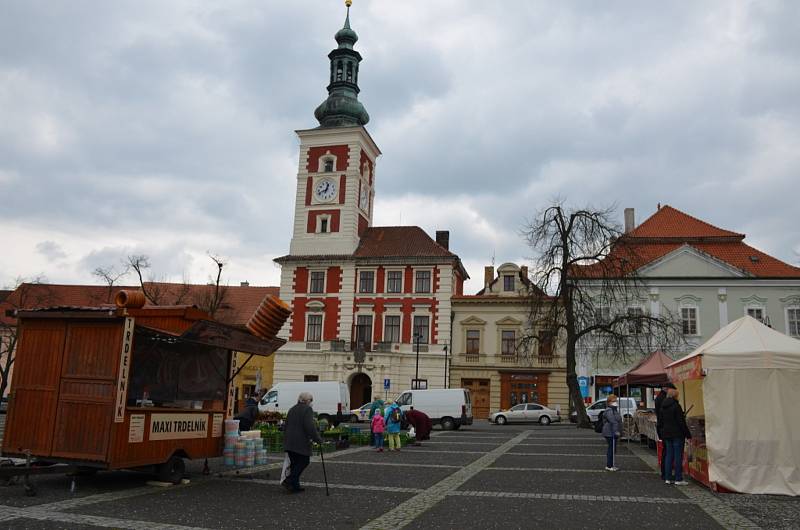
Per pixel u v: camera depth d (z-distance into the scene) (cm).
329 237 5431
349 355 5084
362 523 960
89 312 1220
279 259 5412
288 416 1252
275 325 1515
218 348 1548
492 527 944
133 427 1218
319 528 922
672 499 1205
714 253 4809
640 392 4519
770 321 4519
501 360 5056
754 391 1320
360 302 5253
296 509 1060
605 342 4006
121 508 1034
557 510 1081
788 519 1025
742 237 4872
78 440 1198
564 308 3866
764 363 1324
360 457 1948
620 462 1836
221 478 1388
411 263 5212
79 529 884
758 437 1298
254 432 1612
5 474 1160
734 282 4609
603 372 4694
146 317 1346
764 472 1282
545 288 3772
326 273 5369
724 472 1296
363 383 5228
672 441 1411
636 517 1030
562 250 3762
